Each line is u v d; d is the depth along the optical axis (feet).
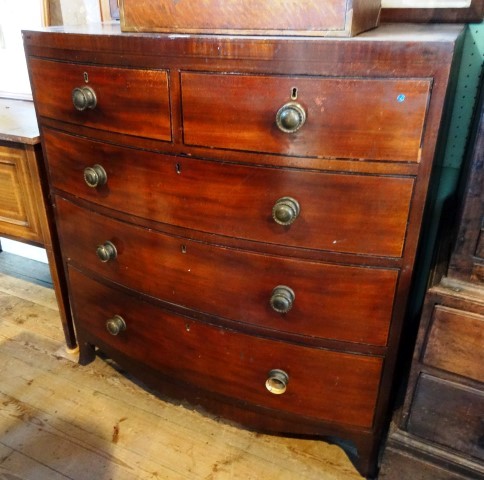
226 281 3.41
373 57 2.47
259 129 2.82
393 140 2.62
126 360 4.49
